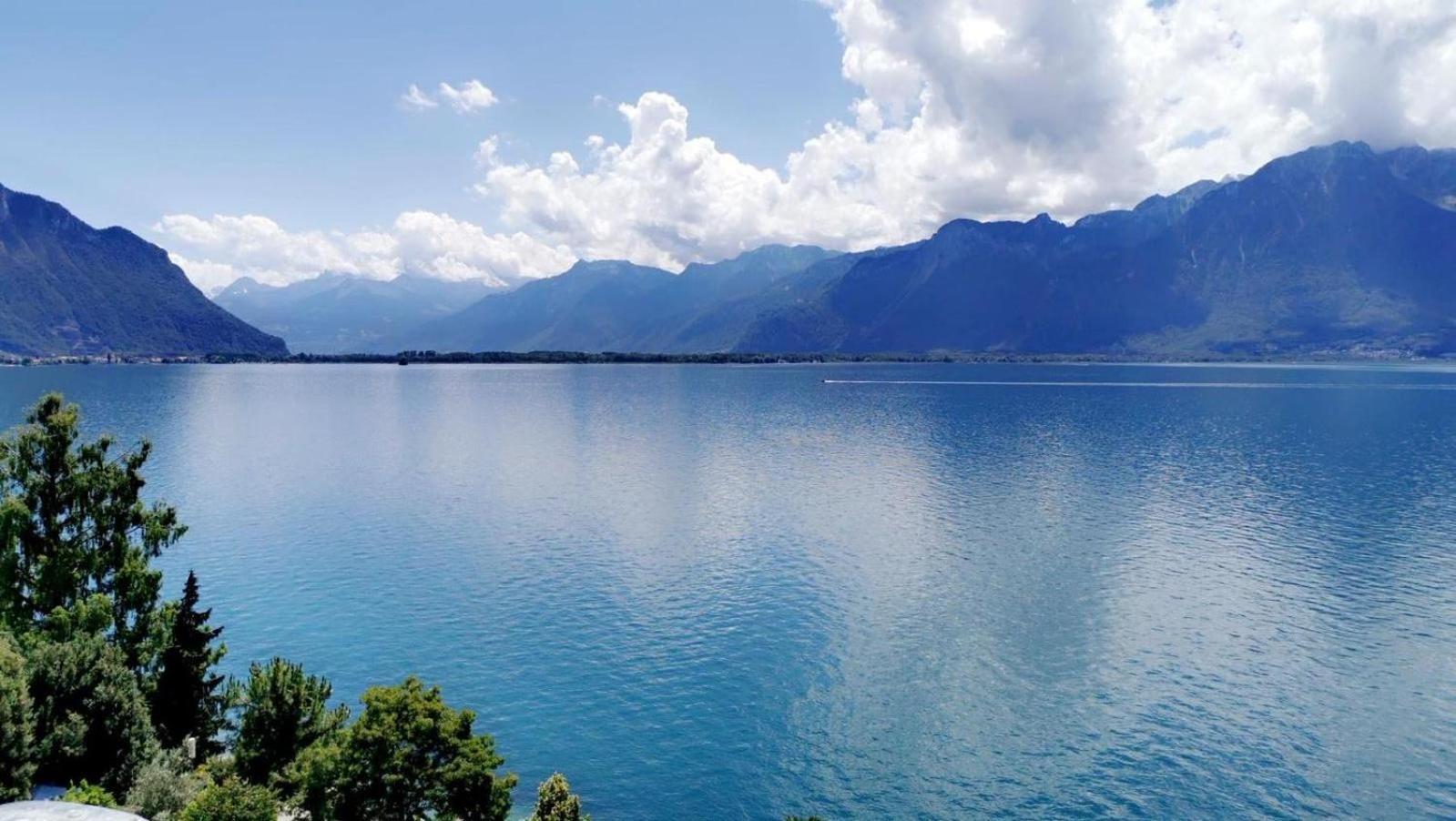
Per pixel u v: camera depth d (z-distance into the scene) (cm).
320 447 17575
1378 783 4759
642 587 8025
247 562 8875
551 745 5172
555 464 15412
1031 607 7444
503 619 7200
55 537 4638
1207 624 7025
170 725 4372
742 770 4912
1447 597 7631
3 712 3469
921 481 13562
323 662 6341
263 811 3375
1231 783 4762
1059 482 13312
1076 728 5347
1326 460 15338
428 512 11269
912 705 5662
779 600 7662
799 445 17888
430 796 3572
